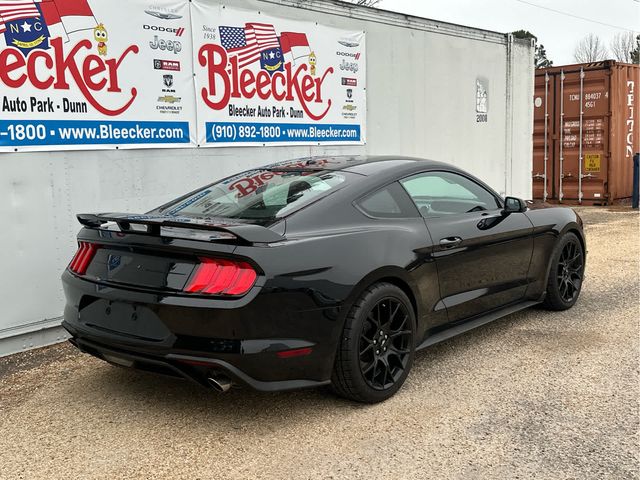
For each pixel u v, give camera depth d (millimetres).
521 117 10172
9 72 4555
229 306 3029
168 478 2871
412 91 8195
